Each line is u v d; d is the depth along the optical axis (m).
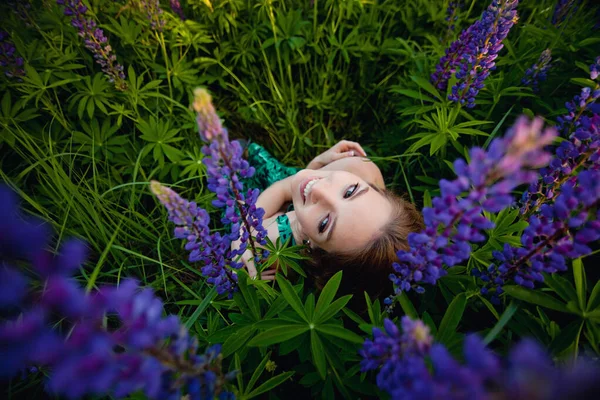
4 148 3.38
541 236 1.68
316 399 2.27
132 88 3.61
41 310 0.92
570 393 0.75
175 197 1.58
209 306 2.79
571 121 2.57
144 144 3.82
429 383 1.00
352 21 4.63
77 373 0.92
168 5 4.32
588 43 3.32
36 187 3.17
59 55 3.48
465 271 2.48
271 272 3.03
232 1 4.13
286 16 4.30
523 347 0.78
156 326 1.06
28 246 0.84
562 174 2.22
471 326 2.51
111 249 3.00
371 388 2.04
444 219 1.24
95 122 3.53
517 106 3.47
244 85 4.58
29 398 2.44
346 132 4.86
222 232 3.79
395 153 4.07
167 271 3.25
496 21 2.59
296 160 4.67
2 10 3.48
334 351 2.05
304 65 4.68
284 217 3.27
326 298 2.07
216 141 1.49
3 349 0.89
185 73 4.19
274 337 1.90
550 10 3.89
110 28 3.71
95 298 1.02
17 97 3.34
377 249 2.70
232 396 1.72
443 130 3.16
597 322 1.77
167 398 1.29
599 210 1.41
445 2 4.32
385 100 4.79
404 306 2.00
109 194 3.46
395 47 4.50
